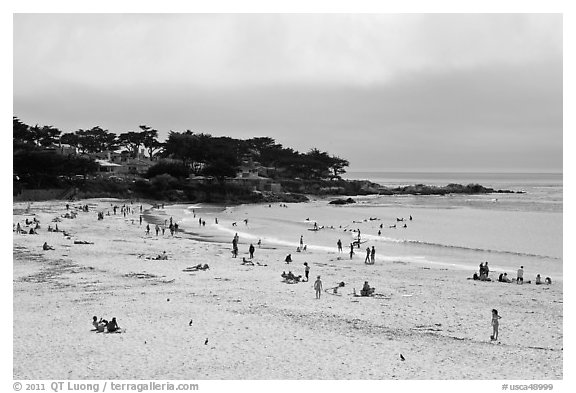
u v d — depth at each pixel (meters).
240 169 188.50
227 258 57.22
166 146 191.62
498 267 57.56
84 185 148.62
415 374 24.16
